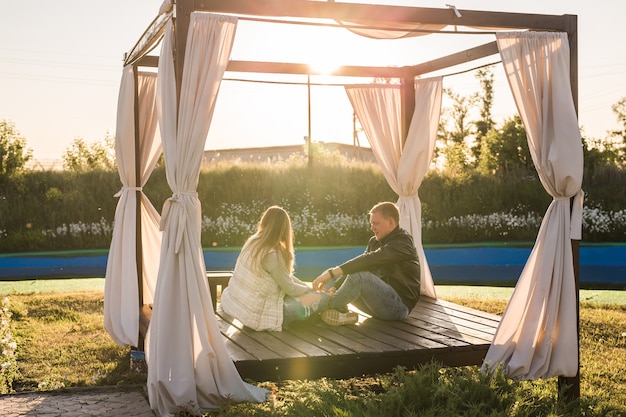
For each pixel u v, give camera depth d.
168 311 4.12
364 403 4.23
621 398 4.95
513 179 18.94
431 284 6.87
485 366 4.67
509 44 4.71
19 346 6.71
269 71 6.65
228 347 4.68
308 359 4.41
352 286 5.32
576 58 4.83
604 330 7.23
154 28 4.97
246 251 5.21
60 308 8.67
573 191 4.67
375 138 6.94
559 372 4.65
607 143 26.83
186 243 4.21
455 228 17.78
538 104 4.76
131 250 6.30
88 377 5.70
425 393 4.25
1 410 4.68
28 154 21.67
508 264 14.41
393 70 6.93
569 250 4.69
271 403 4.34
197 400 4.14
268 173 18.83
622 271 13.38
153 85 6.50
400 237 5.53
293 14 4.46
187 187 4.27
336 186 18.72
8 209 17.56
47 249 17.19
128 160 6.33
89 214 17.95
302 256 15.22
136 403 4.86
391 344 4.77
